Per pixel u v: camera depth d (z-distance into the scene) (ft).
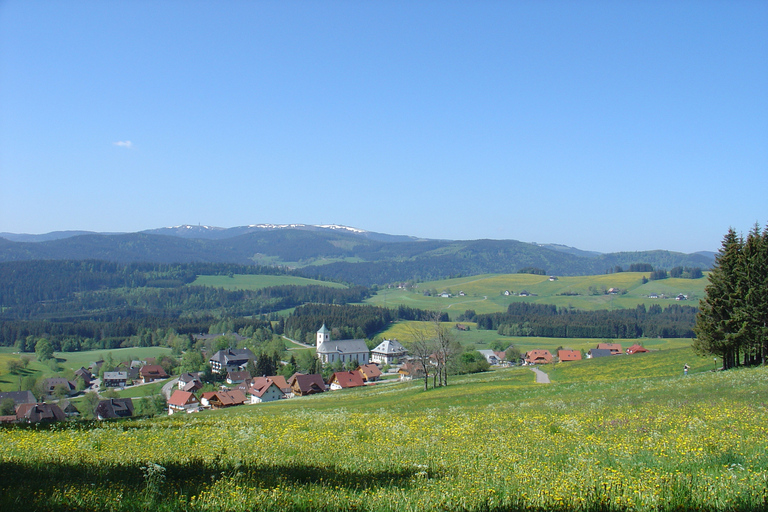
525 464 39.11
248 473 35.88
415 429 65.41
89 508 26.81
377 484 32.99
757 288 174.40
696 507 26.99
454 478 35.06
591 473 33.68
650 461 39.32
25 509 26.16
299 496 29.63
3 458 39.78
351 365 546.26
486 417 81.51
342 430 66.44
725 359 188.44
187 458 42.06
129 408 366.22
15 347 654.53
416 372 308.40
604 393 127.34
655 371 221.66
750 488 29.78
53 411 330.54
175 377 547.08
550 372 262.26
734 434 49.85
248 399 408.46
